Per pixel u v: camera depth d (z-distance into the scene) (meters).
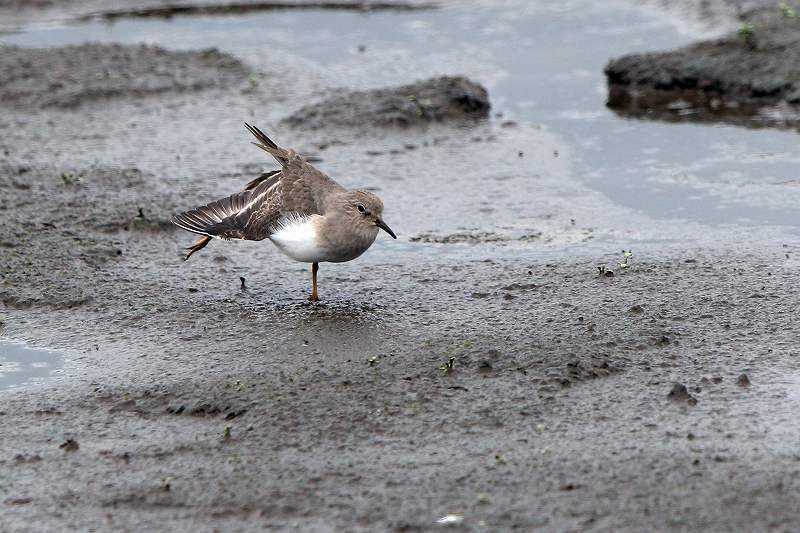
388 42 24.91
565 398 10.83
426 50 24.28
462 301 13.29
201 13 27.61
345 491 9.45
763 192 16.67
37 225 15.63
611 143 19.11
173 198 16.78
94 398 11.30
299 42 25.14
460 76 21.58
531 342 11.95
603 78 22.23
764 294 13.11
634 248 14.84
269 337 12.47
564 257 14.59
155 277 14.26
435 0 27.89
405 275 14.20
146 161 18.70
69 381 11.69
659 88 21.34
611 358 11.56
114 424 10.80
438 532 8.84
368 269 14.46
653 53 22.03
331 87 22.28
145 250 15.12
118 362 12.06
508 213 16.36
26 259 14.59
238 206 13.46
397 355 11.78
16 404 11.24
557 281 13.75
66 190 17.08
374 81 22.52
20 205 16.33
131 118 20.88
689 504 9.05
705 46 21.94
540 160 18.48
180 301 13.56
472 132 19.88
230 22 26.83
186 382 11.47
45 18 27.39
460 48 24.33
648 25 24.78
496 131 19.89
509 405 10.71
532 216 16.22
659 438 10.10
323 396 10.98
